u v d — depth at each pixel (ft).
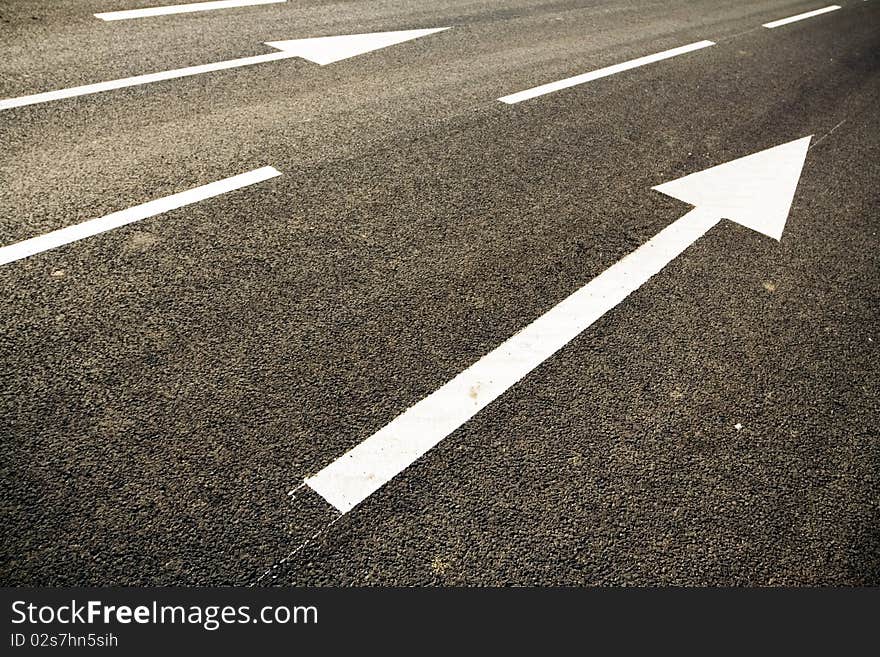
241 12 23.16
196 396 9.20
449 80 20.52
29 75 16.80
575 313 11.74
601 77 22.45
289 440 8.82
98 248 11.56
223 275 11.40
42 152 13.91
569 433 9.49
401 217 13.65
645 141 18.37
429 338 10.77
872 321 12.54
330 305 11.12
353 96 18.54
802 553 8.47
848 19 35.65
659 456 9.34
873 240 15.08
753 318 12.18
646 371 10.71
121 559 7.37
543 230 13.89
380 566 7.68
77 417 8.68
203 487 8.11
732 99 22.09
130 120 15.61
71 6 21.22
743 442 9.73
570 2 31.30
